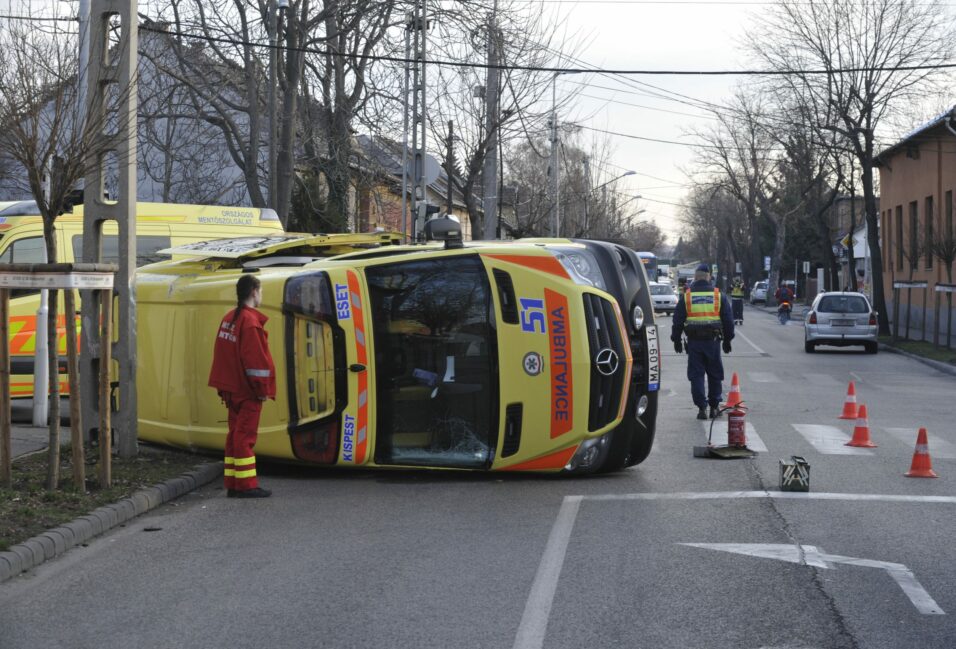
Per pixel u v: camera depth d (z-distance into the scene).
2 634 5.71
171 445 11.39
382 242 11.87
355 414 10.13
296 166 31.08
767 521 8.36
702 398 15.16
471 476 10.54
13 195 18.34
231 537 7.97
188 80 28.78
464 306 10.12
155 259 15.95
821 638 5.52
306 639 5.55
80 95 9.91
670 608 6.04
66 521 7.91
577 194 52.53
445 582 6.63
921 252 38.41
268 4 26.16
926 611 5.98
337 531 8.13
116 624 5.86
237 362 9.47
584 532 8.00
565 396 9.91
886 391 20.28
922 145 42.25
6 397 8.82
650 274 69.50
